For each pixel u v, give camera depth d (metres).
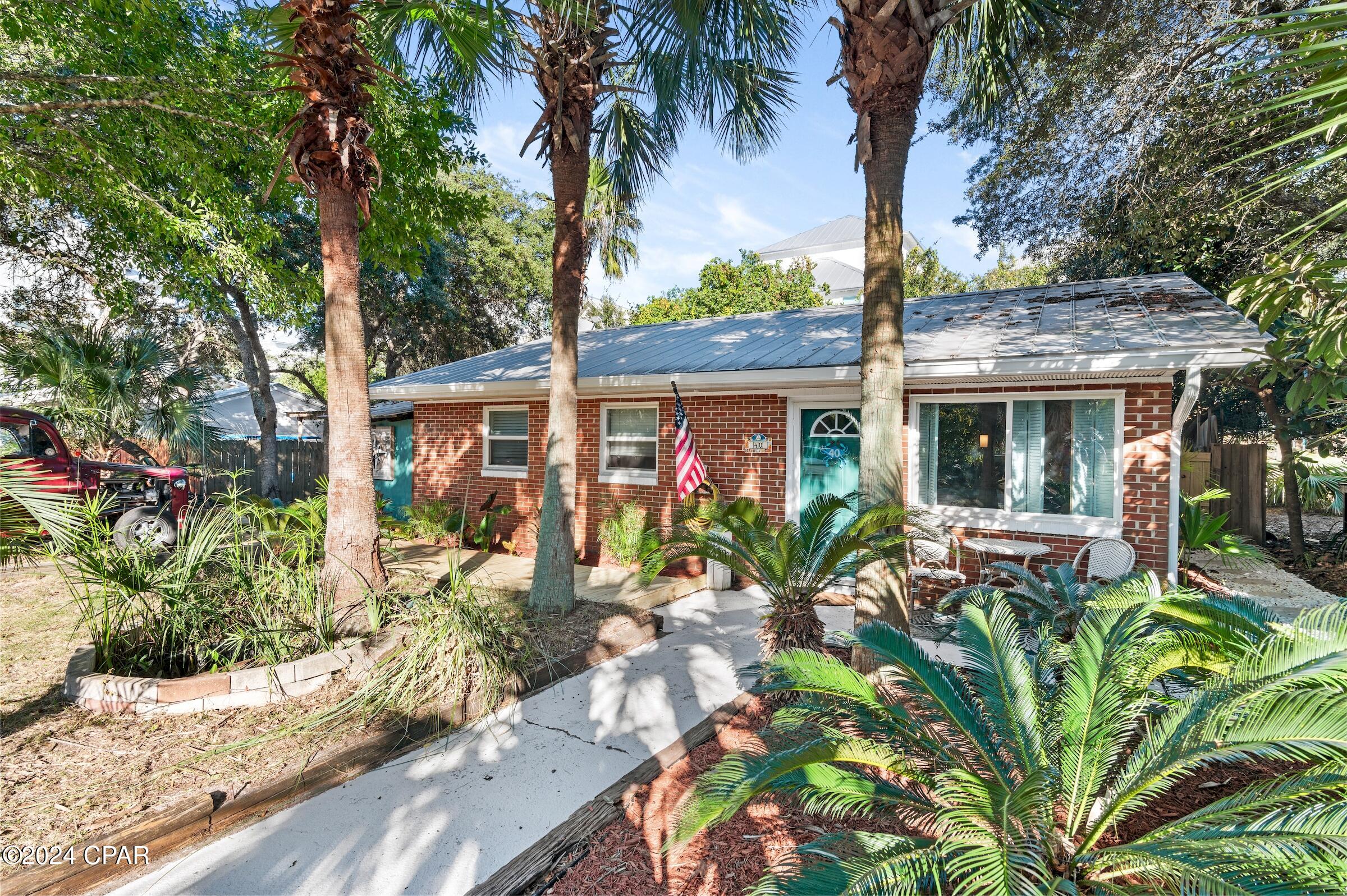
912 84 4.87
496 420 12.17
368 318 23.25
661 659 6.23
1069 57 10.81
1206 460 11.32
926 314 9.83
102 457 11.09
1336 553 10.47
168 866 3.20
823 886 2.27
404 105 9.00
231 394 26.56
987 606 3.73
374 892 3.04
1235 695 2.81
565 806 3.75
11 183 8.77
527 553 11.46
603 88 6.98
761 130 7.63
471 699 4.88
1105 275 14.96
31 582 8.32
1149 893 2.43
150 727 4.31
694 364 9.32
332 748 4.10
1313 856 2.09
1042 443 7.45
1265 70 1.93
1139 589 4.00
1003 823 2.33
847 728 3.34
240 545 5.86
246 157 9.12
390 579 6.52
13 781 3.65
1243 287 4.92
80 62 7.89
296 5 5.30
